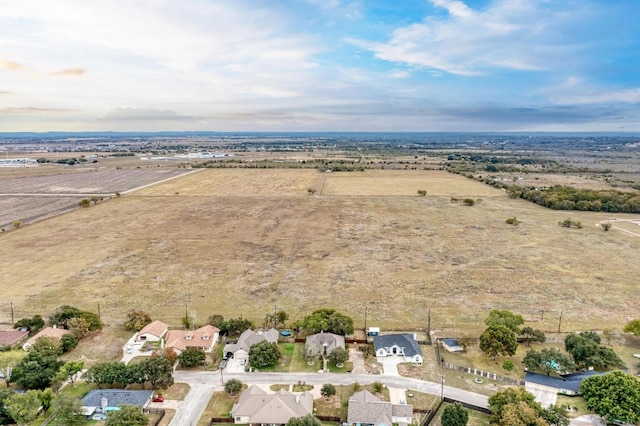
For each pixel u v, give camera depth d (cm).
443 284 9000
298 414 4872
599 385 5012
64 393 5381
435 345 6644
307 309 7788
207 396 5397
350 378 5769
